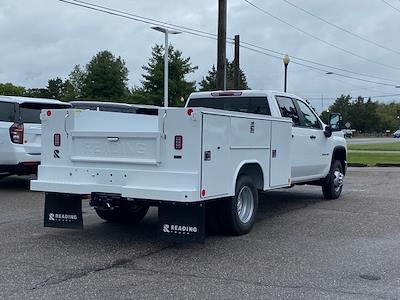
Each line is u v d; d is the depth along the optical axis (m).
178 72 57.28
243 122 7.73
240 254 7.08
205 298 5.33
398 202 11.99
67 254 7.00
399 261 6.80
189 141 6.81
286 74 27.11
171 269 6.36
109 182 7.32
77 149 7.61
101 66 88.25
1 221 9.14
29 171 12.69
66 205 7.73
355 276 6.13
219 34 21.61
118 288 5.62
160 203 6.96
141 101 57.19
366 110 158.38
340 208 11.07
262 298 5.35
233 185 7.58
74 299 5.26
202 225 6.77
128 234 8.26
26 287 5.62
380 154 35.72
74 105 13.73
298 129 10.34
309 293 5.52
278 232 8.52
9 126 12.27
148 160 7.03
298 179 10.59
